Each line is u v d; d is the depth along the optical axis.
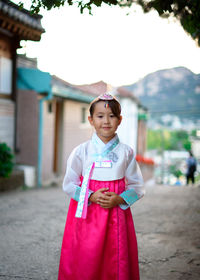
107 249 2.08
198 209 6.09
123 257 2.06
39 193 7.93
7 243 3.84
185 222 5.00
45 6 2.73
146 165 20.20
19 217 5.15
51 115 11.07
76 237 2.13
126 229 2.12
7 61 8.98
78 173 2.20
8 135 9.15
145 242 3.95
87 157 2.15
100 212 2.07
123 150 2.17
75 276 2.09
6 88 9.05
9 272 2.99
